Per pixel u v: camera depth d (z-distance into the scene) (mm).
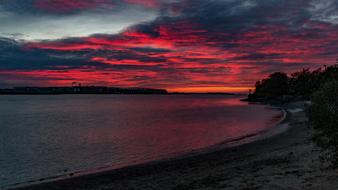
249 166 14258
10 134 40906
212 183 11523
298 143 20688
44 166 20938
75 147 29281
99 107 128625
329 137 7027
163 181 13477
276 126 37719
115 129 44562
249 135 30906
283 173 11234
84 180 15500
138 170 17109
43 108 120625
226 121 53906
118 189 12906
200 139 31766
